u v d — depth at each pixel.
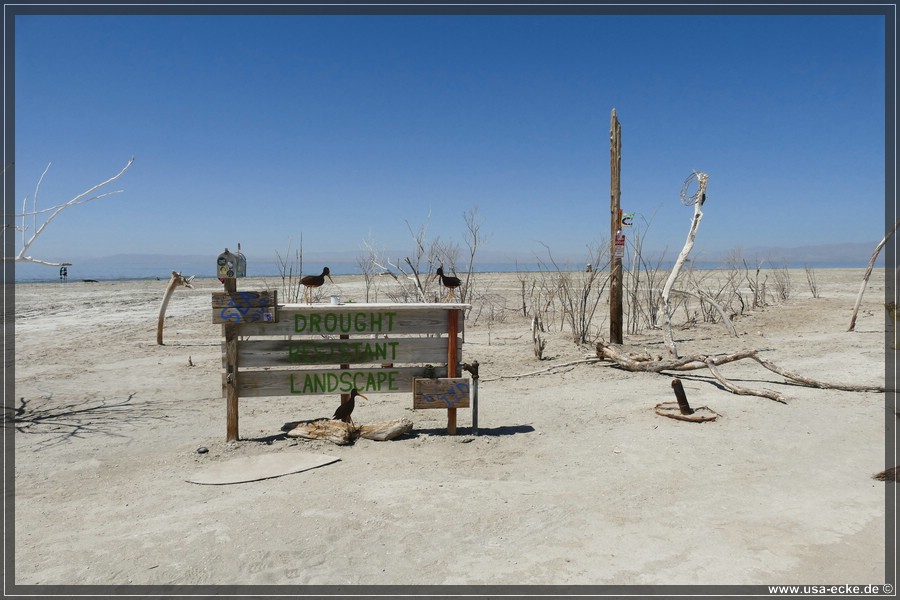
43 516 4.47
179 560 3.75
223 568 3.65
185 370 10.52
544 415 7.16
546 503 4.56
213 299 5.95
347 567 3.66
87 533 4.16
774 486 4.78
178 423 7.09
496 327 16.25
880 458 5.36
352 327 6.24
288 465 5.46
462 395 6.23
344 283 33.53
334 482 5.04
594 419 6.91
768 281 30.08
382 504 4.56
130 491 4.96
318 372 6.22
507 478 5.11
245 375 6.14
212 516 4.39
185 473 5.35
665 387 8.41
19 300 26.81
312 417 7.26
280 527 4.19
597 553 3.78
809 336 12.96
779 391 7.83
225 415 7.44
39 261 4.36
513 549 3.86
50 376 10.00
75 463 5.71
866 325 14.23
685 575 3.48
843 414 6.71
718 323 15.97
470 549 3.86
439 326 6.35
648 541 3.91
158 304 24.58
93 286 38.12
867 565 3.53
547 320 17.19
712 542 3.87
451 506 4.52
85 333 15.86
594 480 5.02
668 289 10.58
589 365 10.27
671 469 5.21
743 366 9.77
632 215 11.81
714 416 6.59
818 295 22.92
